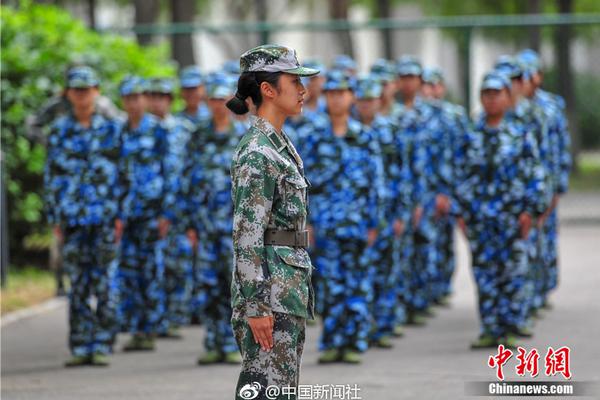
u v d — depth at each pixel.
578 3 65.06
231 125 20.95
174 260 24.27
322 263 20.73
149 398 18.14
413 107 25.69
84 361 21.00
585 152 59.03
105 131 20.75
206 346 21.12
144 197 22.50
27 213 30.20
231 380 19.48
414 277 25.39
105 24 63.47
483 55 71.88
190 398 18.09
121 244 22.69
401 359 21.16
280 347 12.88
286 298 12.90
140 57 32.53
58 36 31.39
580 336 22.83
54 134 20.80
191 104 25.42
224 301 20.92
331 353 20.81
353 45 53.19
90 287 20.92
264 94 13.09
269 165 12.88
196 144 21.09
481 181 21.70
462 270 33.34
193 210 21.14
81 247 20.84
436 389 18.45
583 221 42.41
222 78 21.08
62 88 28.97
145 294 22.64
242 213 12.84
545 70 48.75
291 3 74.31
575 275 31.09
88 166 20.70
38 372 20.45
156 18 48.59
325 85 20.59
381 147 22.47
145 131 22.62
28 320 25.52
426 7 68.69
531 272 23.16
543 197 21.50
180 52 43.56
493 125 21.70
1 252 26.64
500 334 21.83
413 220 25.03
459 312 26.95
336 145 20.59
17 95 29.89
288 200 13.04
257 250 12.80
